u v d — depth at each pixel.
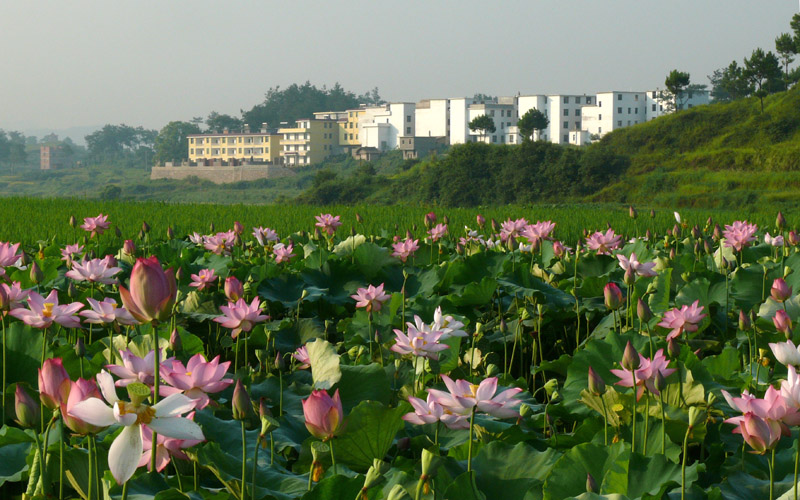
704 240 9.13
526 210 28.59
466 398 2.90
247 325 4.27
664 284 7.18
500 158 79.62
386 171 132.25
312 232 16.88
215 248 9.07
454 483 2.83
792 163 69.19
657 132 83.94
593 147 83.44
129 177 190.00
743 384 4.59
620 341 4.77
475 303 7.44
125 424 2.05
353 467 3.43
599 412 4.27
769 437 2.71
